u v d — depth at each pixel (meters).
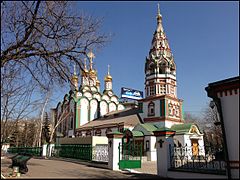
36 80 16.58
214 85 12.23
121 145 17.64
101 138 24.81
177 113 40.19
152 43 42.97
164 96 38.31
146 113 40.41
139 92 59.62
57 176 12.96
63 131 52.25
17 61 15.41
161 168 13.82
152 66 41.41
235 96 11.49
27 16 14.91
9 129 17.58
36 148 35.69
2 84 14.77
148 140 33.66
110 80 56.47
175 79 41.56
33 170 15.69
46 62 16.45
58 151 30.30
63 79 17.06
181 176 12.79
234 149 11.19
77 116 49.28
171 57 41.62
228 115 11.62
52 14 15.40
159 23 43.50
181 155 14.26
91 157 22.34
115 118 44.75
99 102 52.12
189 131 34.16
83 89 51.56
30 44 15.41
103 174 14.23
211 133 49.16
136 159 18.36
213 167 13.70
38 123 41.75
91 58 17.77
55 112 56.06
